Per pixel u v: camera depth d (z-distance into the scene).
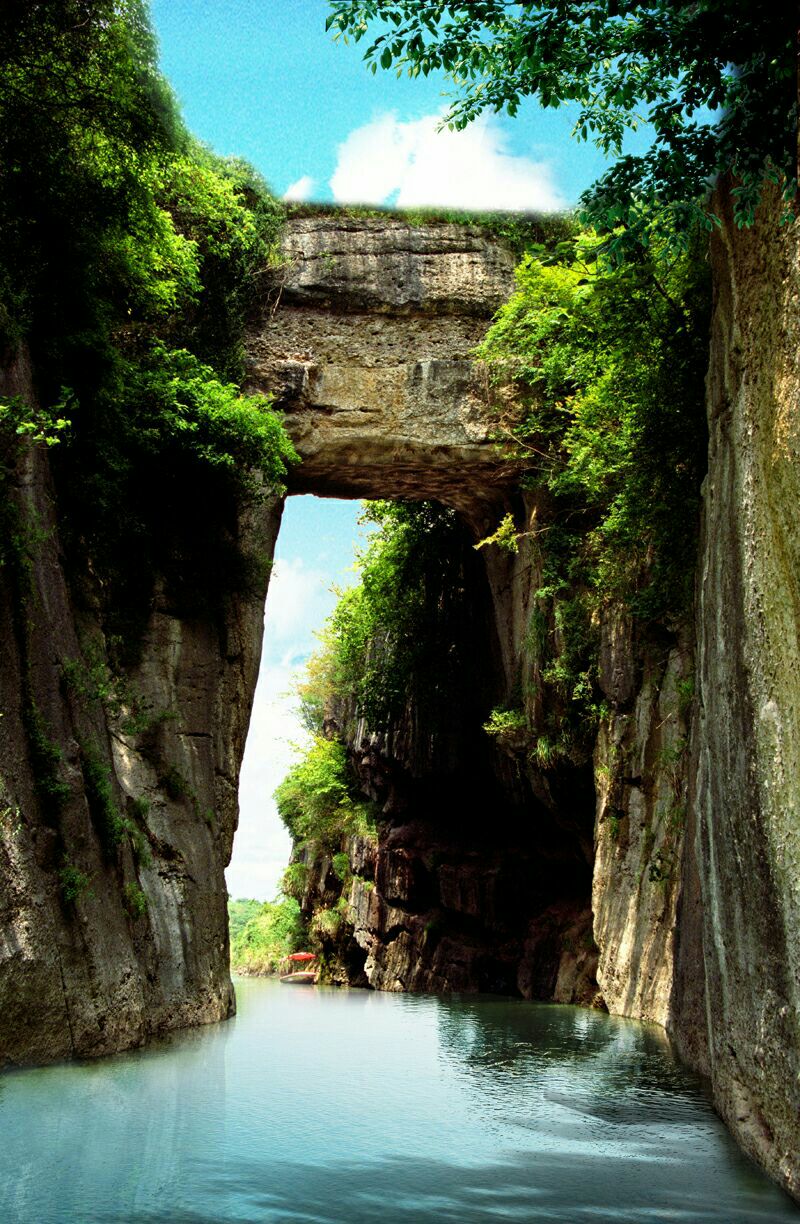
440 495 29.30
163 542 21.17
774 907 7.83
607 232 9.96
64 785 13.26
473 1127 10.41
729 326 10.12
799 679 7.41
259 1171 8.60
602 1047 16.53
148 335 22.23
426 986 35.09
